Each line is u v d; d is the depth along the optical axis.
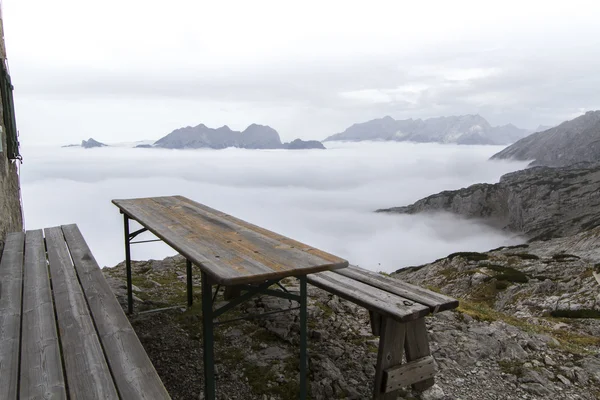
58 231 6.18
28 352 2.41
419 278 36.31
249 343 4.64
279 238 3.60
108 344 2.50
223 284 2.45
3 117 7.48
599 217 95.81
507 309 21.66
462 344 4.82
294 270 2.66
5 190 7.23
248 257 2.97
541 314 19.22
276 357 4.33
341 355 4.42
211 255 3.01
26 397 1.94
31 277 3.90
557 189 129.75
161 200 5.89
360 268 4.62
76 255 4.63
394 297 3.61
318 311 5.50
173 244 3.37
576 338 7.55
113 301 3.21
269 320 5.16
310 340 4.74
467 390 3.95
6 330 2.74
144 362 2.28
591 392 4.02
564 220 115.25
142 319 5.43
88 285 3.60
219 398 3.64
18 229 8.78
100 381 2.09
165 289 6.88
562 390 4.02
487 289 25.66
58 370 2.20
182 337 4.88
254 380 3.91
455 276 31.33
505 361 4.55
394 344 3.53
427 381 3.78
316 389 3.75
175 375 4.06
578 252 45.81
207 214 4.74
